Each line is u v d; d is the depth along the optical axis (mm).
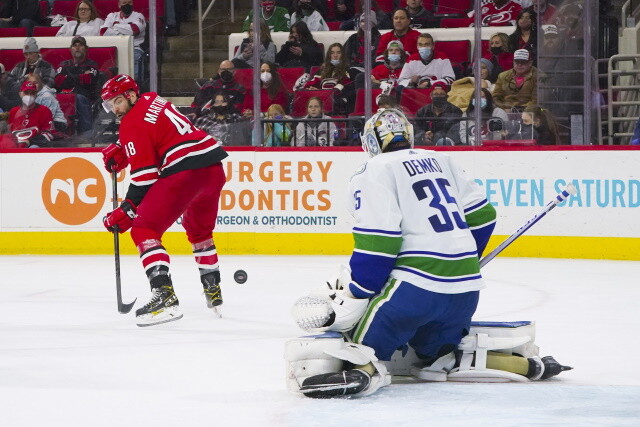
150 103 20656
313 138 36906
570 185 15203
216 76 37250
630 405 12711
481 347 14258
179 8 39531
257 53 36750
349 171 36031
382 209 13305
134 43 38688
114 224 21000
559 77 35781
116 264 21328
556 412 12320
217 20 39594
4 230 37375
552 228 34688
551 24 35688
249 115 37156
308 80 37250
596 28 36500
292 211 36344
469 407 12609
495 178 35094
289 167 36344
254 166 36500
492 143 36156
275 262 33562
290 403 13109
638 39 39594
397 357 14570
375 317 13547
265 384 14516
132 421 12273
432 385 13945
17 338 19094
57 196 37094
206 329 20062
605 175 34125
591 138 35906
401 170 13641
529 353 14617
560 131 35844
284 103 37250
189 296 25172
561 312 21969
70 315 22219
